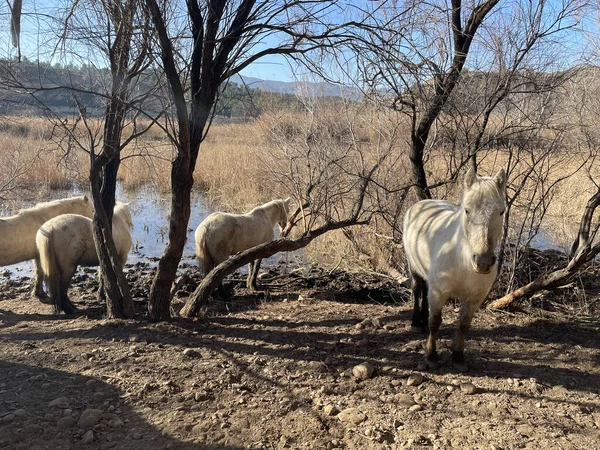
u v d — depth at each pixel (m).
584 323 5.63
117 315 5.36
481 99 6.08
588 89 6.17
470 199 3.59
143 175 17.08
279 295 7.09
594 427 3.45
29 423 3.26
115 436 3.20
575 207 10.61
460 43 6.12
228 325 5.41
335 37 4.70
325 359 4.52
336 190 7.58
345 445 3.22
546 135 7.18
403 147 7.45
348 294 7.21
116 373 4.02
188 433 3.26
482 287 4.02
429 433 3.36
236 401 3.69
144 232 11.42
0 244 6.38
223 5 4.57
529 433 3.36
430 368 4.39
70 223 6.09
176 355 4.41
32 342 4.66
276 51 4.80
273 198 12.10
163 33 4.11
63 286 6.08
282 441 3.21
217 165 16.95
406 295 6.96
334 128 7.30
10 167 11.56
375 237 8.26
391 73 4.99
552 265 7.41
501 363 4.54
